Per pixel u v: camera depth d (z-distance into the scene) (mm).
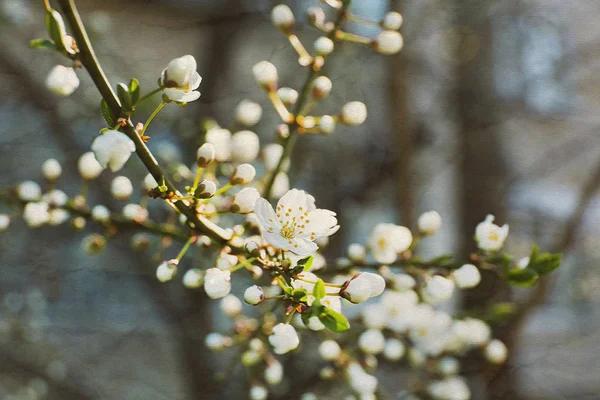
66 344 804
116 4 700
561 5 750
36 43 237
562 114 794
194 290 639
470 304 610
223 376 357
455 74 716
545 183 876
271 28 729
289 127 327
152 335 853
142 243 335
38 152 806
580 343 814
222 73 697
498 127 732
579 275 745
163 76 246
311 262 254
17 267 745
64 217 336
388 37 331
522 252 776
